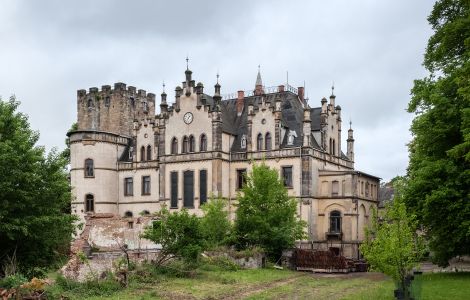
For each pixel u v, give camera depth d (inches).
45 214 1232.8
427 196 1392.7
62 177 1268.5
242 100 2792.8
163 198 2674.7
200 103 2603.3
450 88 1405.0
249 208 1969.7
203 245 1514.5
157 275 1389.0
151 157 2805.1
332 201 2411.4
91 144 2849.4
